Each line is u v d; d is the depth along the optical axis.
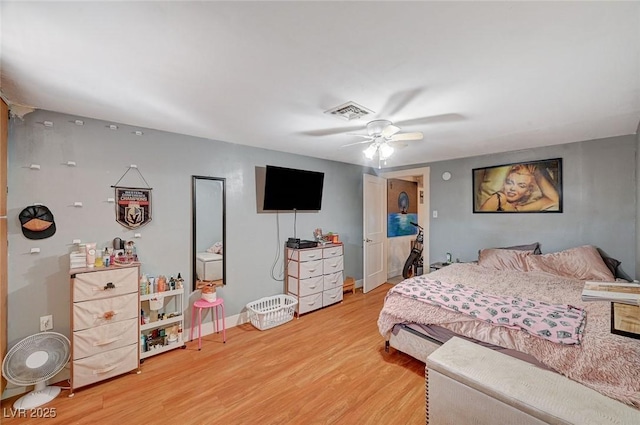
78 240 2.31
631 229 2.90
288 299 3.66
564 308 1.97
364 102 2.04
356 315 3.60
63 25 1.19
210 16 1.14
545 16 1.14
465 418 1.51
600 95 1.92
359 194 4.93
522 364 1.60
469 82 1.73
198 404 1.94
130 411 1.87
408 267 5.11
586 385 1.43
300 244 3.61
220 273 3.18
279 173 3.50
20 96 1.94
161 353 2.61
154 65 1.54
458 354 1.71
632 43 1.32
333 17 1.15
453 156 4.05
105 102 2.05
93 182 2.39
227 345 2.80
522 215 3.61
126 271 2.25
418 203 6.07
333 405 1.93
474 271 3.20
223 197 3.19
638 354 1.39
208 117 2.37
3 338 1.96
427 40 1.31
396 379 2.21
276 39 1.30
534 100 2.01
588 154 3.14
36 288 2.13
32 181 2.13
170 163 2.81
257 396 2.02
